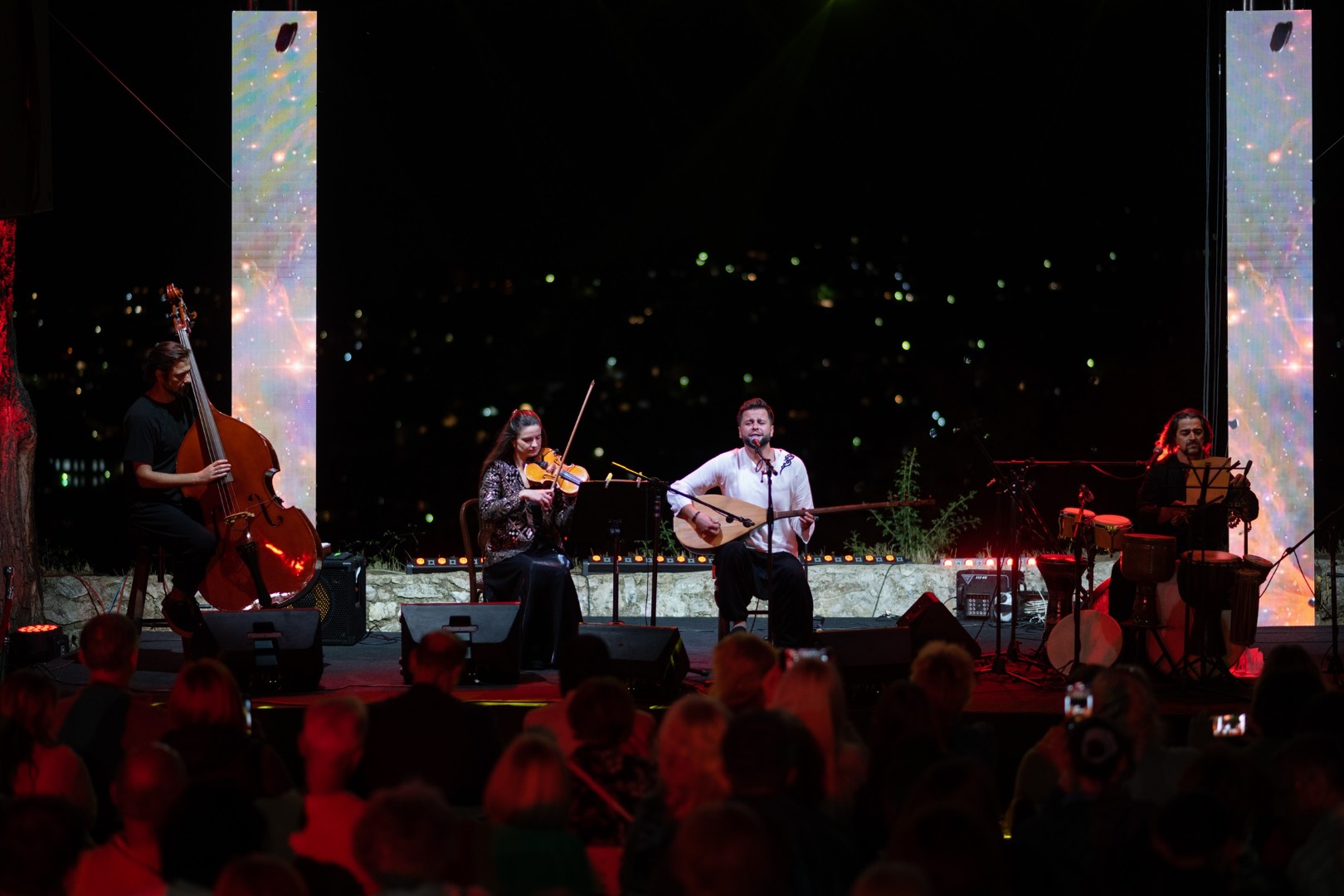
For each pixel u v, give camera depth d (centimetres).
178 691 490
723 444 1446
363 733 431
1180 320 1409
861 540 1405
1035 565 1015
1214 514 878
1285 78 1080
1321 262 1362
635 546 1203
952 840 318
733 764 385
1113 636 848
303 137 1031
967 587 1112
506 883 383
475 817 512
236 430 866
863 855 455
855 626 1090
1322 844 396
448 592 1104
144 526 839
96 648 548
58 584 1055
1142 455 1412
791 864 345
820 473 1436
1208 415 1213
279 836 431
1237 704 785
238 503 859
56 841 331
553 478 912
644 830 414
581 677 614
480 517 911
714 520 918
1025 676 864
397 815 328
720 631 907
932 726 470
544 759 390
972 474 1416
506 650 834
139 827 379
